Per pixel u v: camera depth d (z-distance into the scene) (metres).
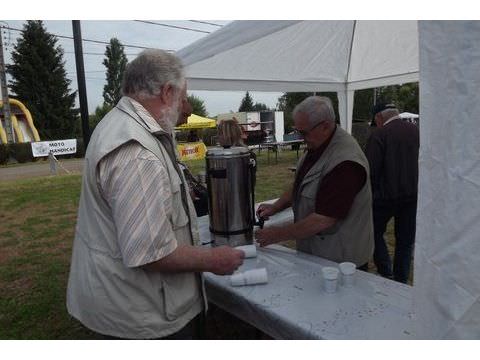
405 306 1.19
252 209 1.70
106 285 1.00
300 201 1.72
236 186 1.62
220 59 2.72
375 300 1.24
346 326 1.08
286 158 12.98
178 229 1.07
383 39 3.09
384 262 2.82
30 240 4.66
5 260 3.97
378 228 2.77
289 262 1.60
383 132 2.60
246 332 2.21
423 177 0.79
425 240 0.79
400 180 2.60
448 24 0.70
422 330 0.81
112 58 35.22
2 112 22.55
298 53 3.11
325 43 3.07
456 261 0.72
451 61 0.70
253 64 3.01
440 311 0.76
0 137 20.92
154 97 1.04
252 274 1.38
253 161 1.66
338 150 1.56
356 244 1.65
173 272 1.01
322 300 1.25
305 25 2.63
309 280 1.41
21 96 26.08
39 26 26.17
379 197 2.68
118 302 1.00
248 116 20.53
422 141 0.79
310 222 1.55
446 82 0.72
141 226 0.91
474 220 0.68
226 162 1.58
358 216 1.64
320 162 1.61
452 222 0.72
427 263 0.79
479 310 0.69
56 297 3.03
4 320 2.70
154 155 0.96
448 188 0.73
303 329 1.07
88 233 1.03
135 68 1.05
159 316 1.05
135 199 0.92
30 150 18.52
